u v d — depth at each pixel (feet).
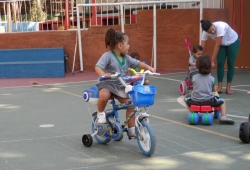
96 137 19.99
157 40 47.78
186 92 32.30
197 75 23.21
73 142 20.10
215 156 17.76
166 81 40.01
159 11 47.39
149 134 17.29
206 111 22.97
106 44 18.61
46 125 23.47
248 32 47.70
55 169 16.33
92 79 42.80
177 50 47.88
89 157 17.80
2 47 46.78
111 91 18.21
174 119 24.56
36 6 57.00
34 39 47.11
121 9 46.11
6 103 30.25
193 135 21.07
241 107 27.55
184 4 50.49
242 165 16.62
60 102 30.40
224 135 20.99
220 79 32.63
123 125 18.71
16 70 45.06
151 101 16.94
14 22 53.16
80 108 28.09
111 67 18.35
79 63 47.98
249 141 19.47
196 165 16.66
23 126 23.32
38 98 32.22
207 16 47.52
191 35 47.65
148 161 17.19
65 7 51.24
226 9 48.52
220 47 32.12
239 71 45.93
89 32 47.44
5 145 19.63
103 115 18.61
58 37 47.32
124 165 16.72
